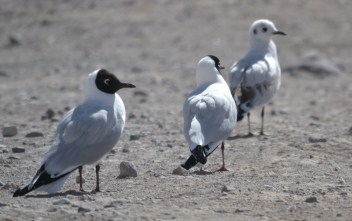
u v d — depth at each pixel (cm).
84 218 1017
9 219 1017
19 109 2067
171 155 1466
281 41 3152
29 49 3102
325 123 1839
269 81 1683
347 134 1669
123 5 3659
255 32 1759
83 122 1153
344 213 1050
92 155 1154
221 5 3588
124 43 3114
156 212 1055
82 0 3772
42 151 1484
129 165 1305
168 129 1725
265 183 1241
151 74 2620
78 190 1208
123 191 1197
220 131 1258
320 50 3030
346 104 2164
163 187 1218
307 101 2217
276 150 1500
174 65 2762
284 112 2003
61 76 2625
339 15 3531
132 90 2375
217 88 1315
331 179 1274
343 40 3175
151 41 3128
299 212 1058
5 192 1193
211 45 3048
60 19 3506
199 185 1229
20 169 1353
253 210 1072
